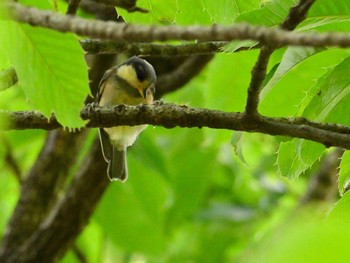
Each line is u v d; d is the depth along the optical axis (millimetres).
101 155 12906
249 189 18312
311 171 17297
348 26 6402
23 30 5004
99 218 15320
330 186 14555
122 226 15383
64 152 13344
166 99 13898
